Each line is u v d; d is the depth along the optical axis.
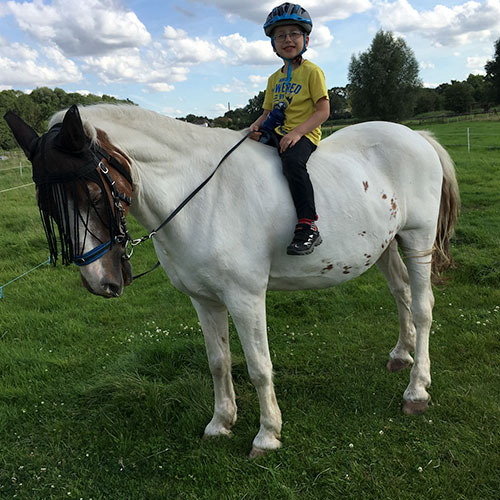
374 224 2.66
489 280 4.84
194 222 2.25
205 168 2.30
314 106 2.53
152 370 3.54
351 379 3.29
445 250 3.27
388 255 3.32
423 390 2.89
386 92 42.84
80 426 2.99
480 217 7.47
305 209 2.29
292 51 2.54
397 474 2.35
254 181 2.33
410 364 3.41
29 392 3.36
